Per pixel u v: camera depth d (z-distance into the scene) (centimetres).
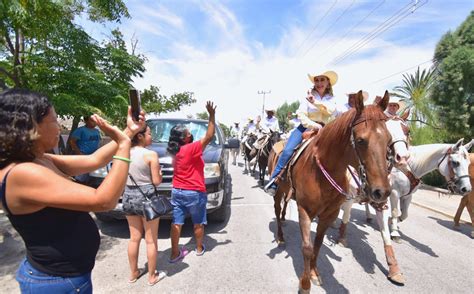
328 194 264
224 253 363
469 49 870
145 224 281
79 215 135
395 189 411
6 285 275
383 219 324
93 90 537
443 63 916
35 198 110
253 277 307
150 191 280
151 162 279
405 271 335
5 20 436
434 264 355
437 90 944
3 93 118
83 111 505
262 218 514
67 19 521
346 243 410
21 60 526
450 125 910
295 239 418
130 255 285
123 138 133
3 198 112
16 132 111
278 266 332
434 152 402
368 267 342
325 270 331
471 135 876
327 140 255
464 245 422
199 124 563
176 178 329
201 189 332
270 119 993
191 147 322
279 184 361
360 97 220
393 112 502
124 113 627
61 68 539
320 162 260
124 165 128
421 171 413
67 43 509
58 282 125
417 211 618
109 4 570
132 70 756
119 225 450
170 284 288
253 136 1049
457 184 393
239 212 550
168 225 459
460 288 299
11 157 117
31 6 430
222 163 442
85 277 135
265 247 385
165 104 1598
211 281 296
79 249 130
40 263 124
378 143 206
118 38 1224
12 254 339
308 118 339
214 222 483
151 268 284
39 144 124
